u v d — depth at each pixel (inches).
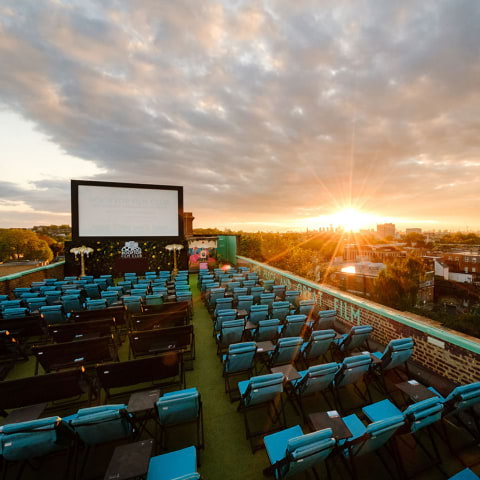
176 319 207.6
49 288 323.9
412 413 91.0
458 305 1330.0
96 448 115.6
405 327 177.8
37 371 171.8
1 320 187.0
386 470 106.1
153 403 104.3
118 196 597.0
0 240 2330.2
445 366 151.6
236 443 119.5
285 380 124.6
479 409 129.6
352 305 231.6
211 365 189.5
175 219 644.7
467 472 95.0
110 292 279.4
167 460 90.9
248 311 255.6
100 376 120.3
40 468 106.9
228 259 790.5
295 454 72.2
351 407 142.0
